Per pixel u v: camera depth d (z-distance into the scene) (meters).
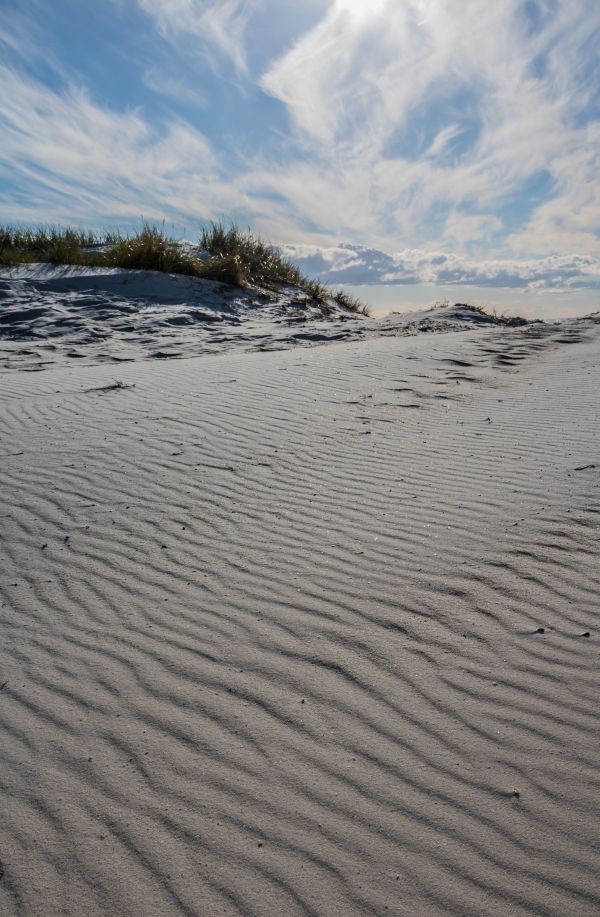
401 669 2.55
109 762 2.14
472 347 9.11
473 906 1.68
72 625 2.85
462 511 3.86
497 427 5.47
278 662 2.61
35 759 2.15
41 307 12.60
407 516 3.82
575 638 2.70
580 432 5.23
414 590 3.07
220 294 14.62
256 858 1.81
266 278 17.23
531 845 1.83
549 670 2.53
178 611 2.95
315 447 4.96
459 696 2.41
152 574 3.24
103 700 2.42
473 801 1.97
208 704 2.39
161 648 2.70
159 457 4.72
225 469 4.52
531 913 1.66
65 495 4.10
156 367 7.88
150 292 14.11
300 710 2.36
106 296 13.62
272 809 1.96
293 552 3.44
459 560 3.31
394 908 1.67
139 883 1.75
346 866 1.79
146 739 2.23
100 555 3.41
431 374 7.45
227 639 2.76
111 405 6.02
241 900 1.70
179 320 12.31
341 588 3.10
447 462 4.66
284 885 1.74
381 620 2.86
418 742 2.21
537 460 4.63
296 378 7.11
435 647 2.67
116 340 10.83
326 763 2.12
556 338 10.01
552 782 2.03
